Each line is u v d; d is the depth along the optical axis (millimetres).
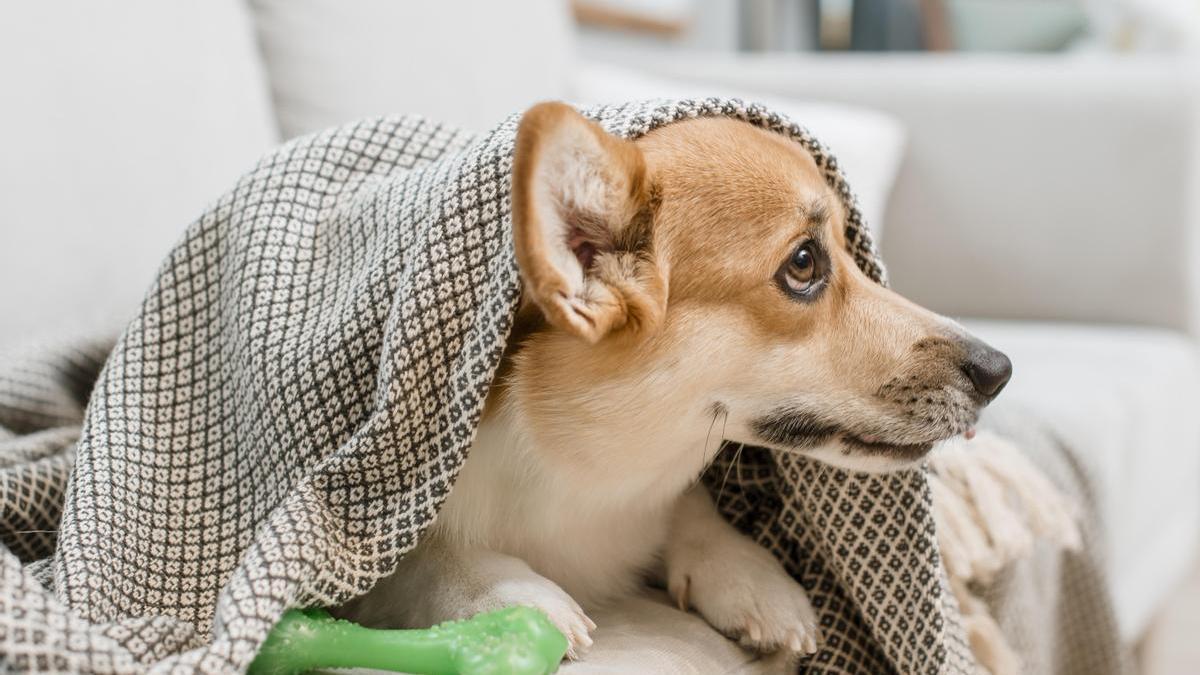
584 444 1048
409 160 1156
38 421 1304
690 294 1042
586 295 973
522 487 1074
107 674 740
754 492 1256
